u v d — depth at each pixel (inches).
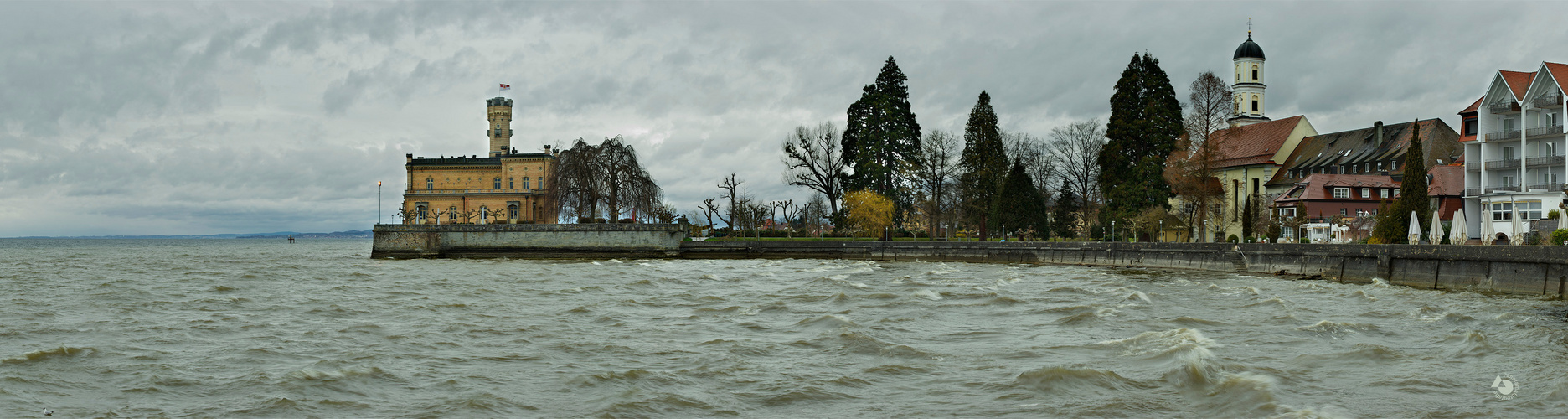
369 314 1502.2
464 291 1980.8
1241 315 1323.8
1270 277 2196.1
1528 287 1562.5
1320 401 764.0
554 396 834.8
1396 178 3560.5
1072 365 930.1
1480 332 1101.7
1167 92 3358.8
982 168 3897.6
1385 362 927.0
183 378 941.2
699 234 4557.1
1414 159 2598.4
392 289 2063.2
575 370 962.1
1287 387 815.1
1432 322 1217.4
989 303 1555.1
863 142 4082.2
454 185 5989.2
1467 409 737.0
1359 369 895.1
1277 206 3641.7
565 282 2272.4
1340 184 3518.7
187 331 1302.9
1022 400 792.3
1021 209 3777.1
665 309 1533.0
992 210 3850.9
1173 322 1245.7
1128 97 3356.3
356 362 1015.6
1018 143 4485.7
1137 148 3383.4
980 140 3887.8
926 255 3435.0
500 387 877.2
